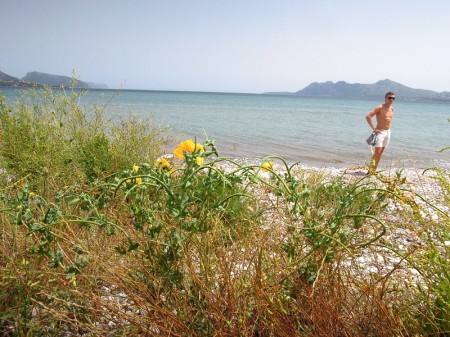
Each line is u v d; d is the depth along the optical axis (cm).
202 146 202
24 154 423
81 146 501
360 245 204
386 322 191
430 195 445
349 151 1681
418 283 214
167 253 199
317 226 199
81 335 204
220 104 8669
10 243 230
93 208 202
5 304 206
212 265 212
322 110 7719
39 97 527
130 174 215
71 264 194
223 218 266
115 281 202
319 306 194
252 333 189
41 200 228
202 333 192
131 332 198
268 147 1688
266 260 211
